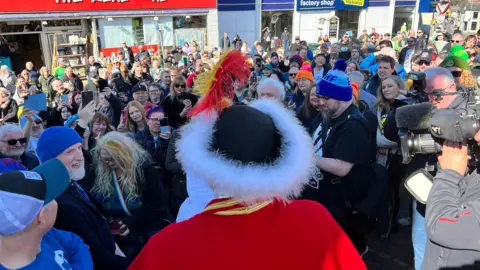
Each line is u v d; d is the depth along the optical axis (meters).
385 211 2.53
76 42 14.05
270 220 1.00
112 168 2.55
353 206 2.50
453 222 1.37
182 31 15.93
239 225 0.98
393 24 22.05
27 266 1.44
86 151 3.14
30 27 14.17
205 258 0.95
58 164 1.54
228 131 0.98
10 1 12.93
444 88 2.63
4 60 14.34
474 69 5.17
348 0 19.84
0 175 1.42
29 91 7.24
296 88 5.02
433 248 1.65
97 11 14.19
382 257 3.25
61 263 1.59
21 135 3.08
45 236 1.65
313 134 2.76
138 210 2.60
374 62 7.50
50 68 14.46
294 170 0.98
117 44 14.98
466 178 1.51
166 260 0.95
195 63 9.19
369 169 2.49
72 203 2.00
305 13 19.27
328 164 2.37
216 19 16.06
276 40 17.77
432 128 1.44
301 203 1.07
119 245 2.54
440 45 10.92
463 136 1.35
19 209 1.35
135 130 4.15
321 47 11.30
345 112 2.53
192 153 0.99
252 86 3.73
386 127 2.55
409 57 9.20
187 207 1.80
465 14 20.20
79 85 9.56
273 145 1.01
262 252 0.97
